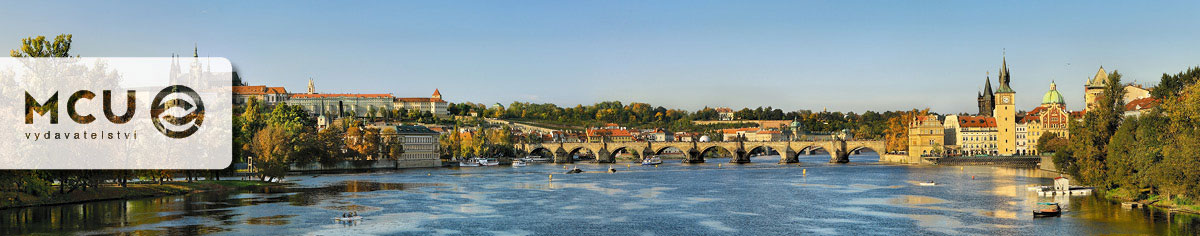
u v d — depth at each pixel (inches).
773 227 6028.5
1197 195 6269.7
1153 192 7062.0
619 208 7253.9
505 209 7180.1
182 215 6594.5
